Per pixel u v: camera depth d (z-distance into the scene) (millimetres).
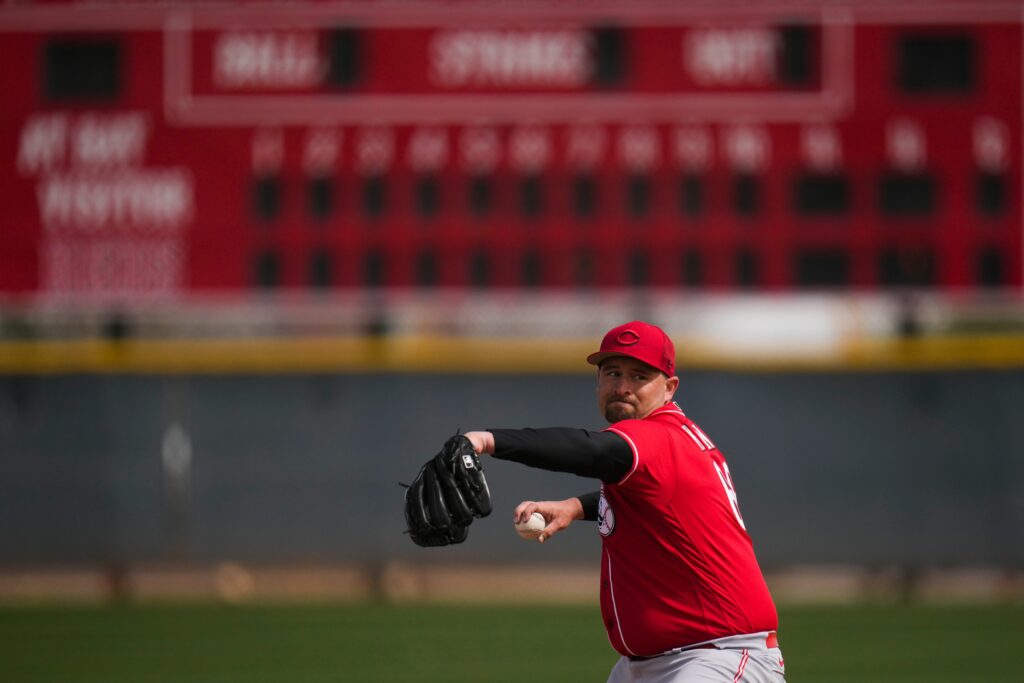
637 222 41375
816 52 41219
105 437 40031
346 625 32406
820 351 39531
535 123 41469
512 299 41531
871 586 38812
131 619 33531
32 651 28219
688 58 41312
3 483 39875
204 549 39781
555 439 9531
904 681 24172
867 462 39219
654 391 10664
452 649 28359
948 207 41219
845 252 41281
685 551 10133
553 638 29969
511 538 39406
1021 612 34500
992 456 39031
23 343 40312
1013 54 41031
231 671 25578
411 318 40406
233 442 40125
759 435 39344
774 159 41219
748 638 10266
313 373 40344
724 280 41375
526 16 41500
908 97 41188
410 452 40062
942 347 39344
